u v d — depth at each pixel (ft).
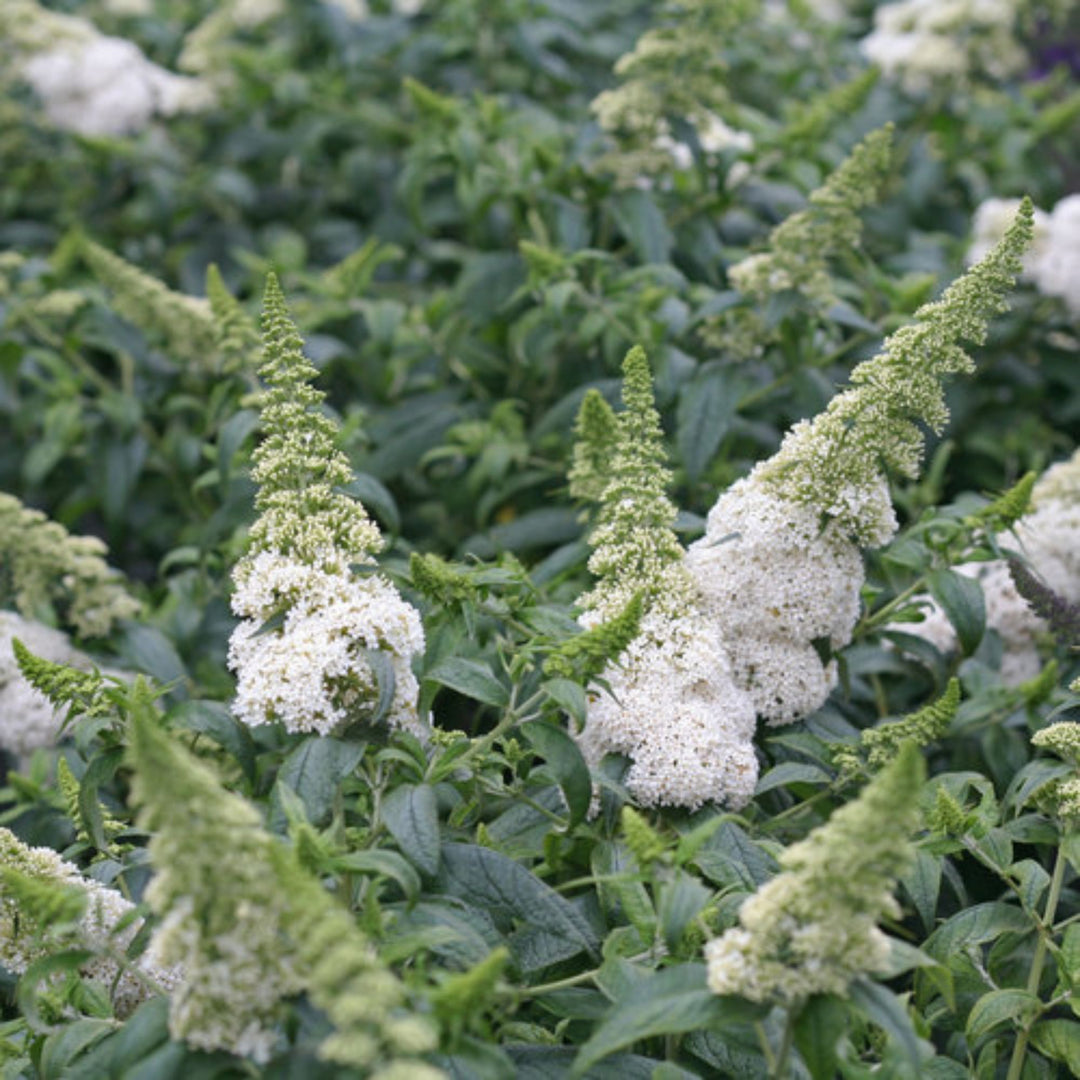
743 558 4.42
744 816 4.42
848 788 4.45
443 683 4.17
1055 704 4.79
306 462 4.18
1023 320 6.21
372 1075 3.56
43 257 7.18
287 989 3.67
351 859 3.82
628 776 4.24
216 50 7.17
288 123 7.54
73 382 5.85
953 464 6.15
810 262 5.09
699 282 5.82
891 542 4.73
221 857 3.60
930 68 6.75
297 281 6.41
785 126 6.60
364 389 6.05
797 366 5.29
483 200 5.88
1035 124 6.85
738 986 3.67
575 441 5.34
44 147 7.59
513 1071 3.73
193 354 5.58
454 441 5.71
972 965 4.29
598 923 4.17
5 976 4.27
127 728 4.17
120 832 4.30
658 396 5.26
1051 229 6.09
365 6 8.07
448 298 6.02
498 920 4.23
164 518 6.07
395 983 3.59
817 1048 3.66
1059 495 5.11
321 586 4.11
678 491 5.35
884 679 5.18
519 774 4.33
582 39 7.07
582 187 5.81
